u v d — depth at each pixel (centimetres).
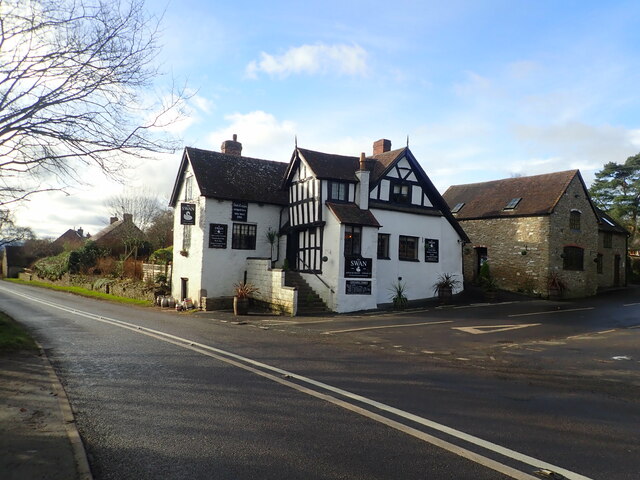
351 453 462
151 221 4241
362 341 1166
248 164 2497
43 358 898
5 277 5950
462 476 414
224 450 468
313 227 2041
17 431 504
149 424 542
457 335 1258
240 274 2256
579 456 462
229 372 798
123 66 827
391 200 2181
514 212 2591
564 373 826
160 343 1098
